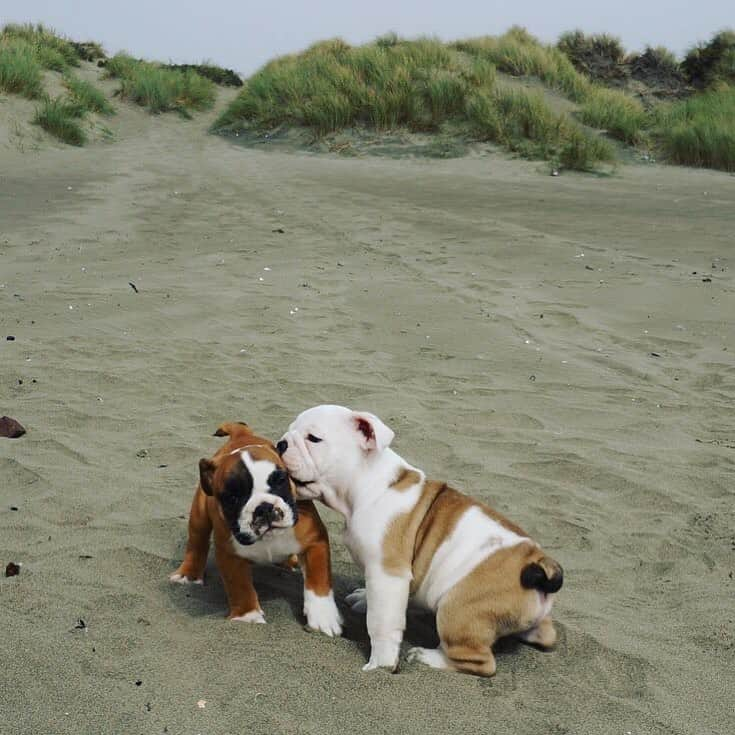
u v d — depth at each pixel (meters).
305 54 12.60
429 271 4.62
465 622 1.80
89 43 15.86
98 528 2.22
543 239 5.40
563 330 3.75
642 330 3.75
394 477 1.89
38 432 2.68
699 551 2.25
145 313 3.81
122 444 2.64
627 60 13.83
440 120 9.70
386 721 1.66
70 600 1.94
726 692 1.79
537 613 1.81
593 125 10.12
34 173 7.57
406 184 7.54
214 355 3.33
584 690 1.77
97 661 1.77
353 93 10.09
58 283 4.22
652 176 8.27
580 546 2.25
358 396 3.01
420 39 12.23
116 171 7.91
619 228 5.76
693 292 4.26
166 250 4.97
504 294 4.21
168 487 2.42
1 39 12.92
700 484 2.54
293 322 3.76
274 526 1.82
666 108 10.95
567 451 2.70
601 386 3.16
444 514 1.87
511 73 11.51
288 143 9.97
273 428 2.76
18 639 1.82
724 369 3.32
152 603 1.96
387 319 3.83
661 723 1.70
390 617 1.81
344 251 5.03
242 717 1.65
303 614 1.95
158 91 12.62
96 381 3.05
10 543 2.15
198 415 2.84
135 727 1.62
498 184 7.63
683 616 2.01
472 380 3.18
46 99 10.23
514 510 2.39
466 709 1.70
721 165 8.78
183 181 7.48
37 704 1.66
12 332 3.51
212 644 1.83
